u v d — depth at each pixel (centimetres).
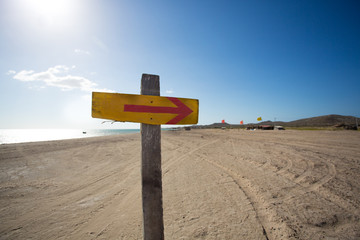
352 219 245
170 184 421
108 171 560
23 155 838
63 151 951
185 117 144
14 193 392
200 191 368
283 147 853
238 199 322
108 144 1250
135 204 328
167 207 307
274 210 275
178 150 933
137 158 754
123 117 126
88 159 748
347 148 741
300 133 1630
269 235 222
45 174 535
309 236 214
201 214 278
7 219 287
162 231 129
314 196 318
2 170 582
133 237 232
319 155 631
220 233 229
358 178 395
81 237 237
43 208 322
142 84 135
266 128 3209
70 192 396
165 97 138
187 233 232
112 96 126
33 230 256
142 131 130
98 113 122
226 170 507
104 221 274
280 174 448
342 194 319
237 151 816
